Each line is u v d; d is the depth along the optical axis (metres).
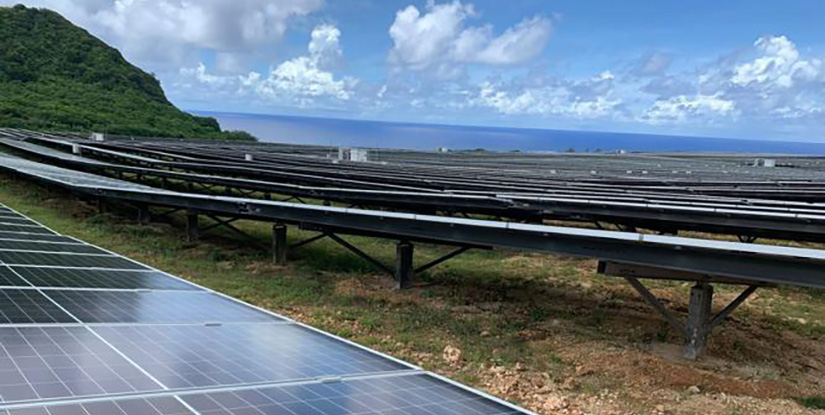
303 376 5.66
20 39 109.69
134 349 5.89
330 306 13.59
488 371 9.95
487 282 16.69
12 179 32.41
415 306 13.98
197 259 17.91
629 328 12.63
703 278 10.93
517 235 12.77
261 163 38.16
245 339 6.87
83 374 4.92
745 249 9.30
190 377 5.23
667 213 16.34
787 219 14.28
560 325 12.77
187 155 43.66
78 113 86.69
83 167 37.72
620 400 8.98
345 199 22.73
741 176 40.97
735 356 11.21
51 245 12.63
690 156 84.75
